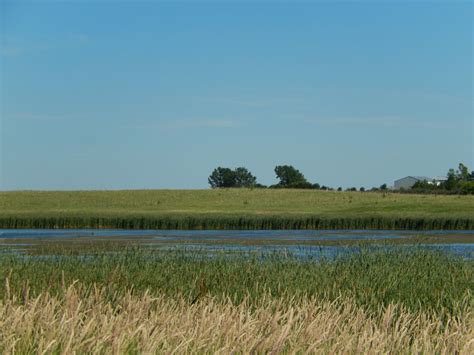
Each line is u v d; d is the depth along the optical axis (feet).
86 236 153.79
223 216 200.85
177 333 27.43
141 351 26.30
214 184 607.78
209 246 113.09
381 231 183.42
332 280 51.60
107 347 26.53
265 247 107.04
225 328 29.35
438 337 31.50
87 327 27.02
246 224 200.54
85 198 346.33
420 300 46.11
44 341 26.55
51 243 123.85
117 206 326.03
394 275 53.21
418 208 288.51
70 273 54.80
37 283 50.29
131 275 53.52
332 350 27.09
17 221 206.08
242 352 26.66
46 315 30.30
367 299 45.78
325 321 32.07
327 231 182.91
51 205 327.47
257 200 339.98
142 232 176.14
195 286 50.11
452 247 112.57
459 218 197.88
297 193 360.48
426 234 164.45
